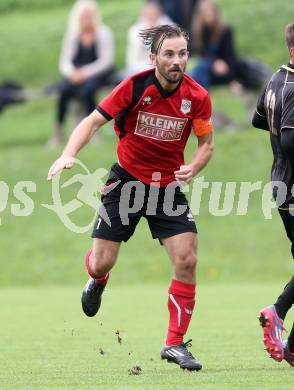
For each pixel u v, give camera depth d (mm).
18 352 28625
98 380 22719
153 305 42344
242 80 68938
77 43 68250
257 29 92188
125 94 24328
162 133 24547
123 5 105750
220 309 39969
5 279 54500
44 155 69062
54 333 33438
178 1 73688
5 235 59594
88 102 67938
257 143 67562
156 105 24359
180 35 23734
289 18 93688
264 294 45812
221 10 96875
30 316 38719
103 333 33250
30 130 78562
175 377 22953
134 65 66938
